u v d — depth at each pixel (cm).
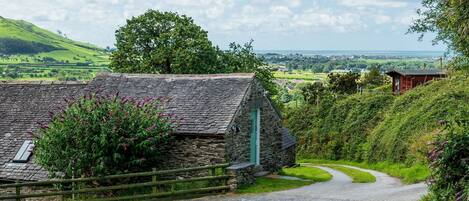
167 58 4778
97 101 2188
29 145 2523
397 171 3045
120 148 2114
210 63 4909
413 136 3388
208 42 4944
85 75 14325
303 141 5312
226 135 2311
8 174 2388
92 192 2138
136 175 2020
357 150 4531
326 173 3012
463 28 1847
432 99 3544
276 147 2986
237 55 5597
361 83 6762
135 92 2709
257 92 2684
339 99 5612
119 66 4894
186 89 2641
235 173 2230
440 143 1366
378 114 4753
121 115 2139
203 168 2162
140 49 4947
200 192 2159
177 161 2369
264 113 2803
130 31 4906
